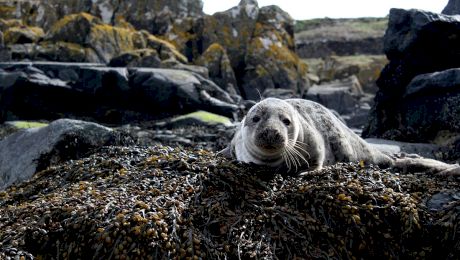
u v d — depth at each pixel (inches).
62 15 1203.2
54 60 952.9
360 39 1765.5
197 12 1211.9
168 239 186.2
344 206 208.2
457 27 476.1
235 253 190.1
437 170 263.1
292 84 1109.7
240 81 1098.7
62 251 188.9
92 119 701.9
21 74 687.7
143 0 1198.3
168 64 951.0
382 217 208.8
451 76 445.1
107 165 260.5
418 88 465.4
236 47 1114.7
